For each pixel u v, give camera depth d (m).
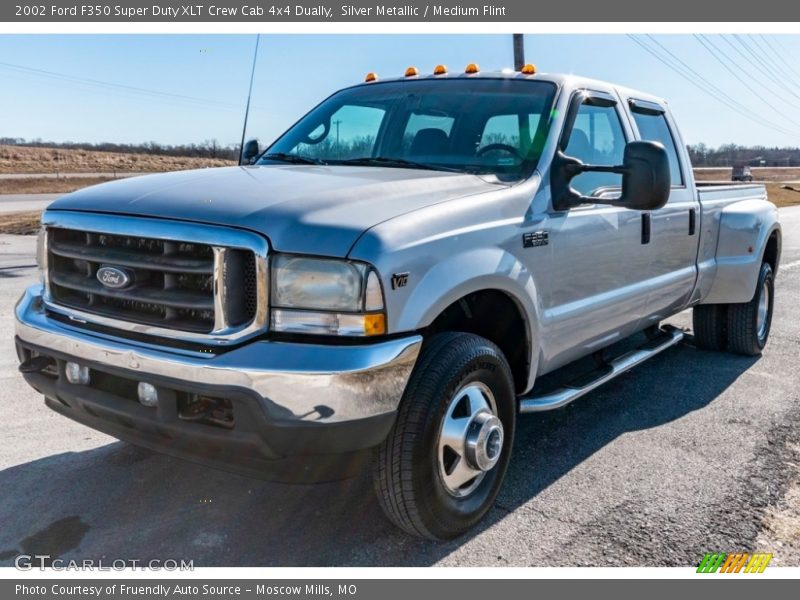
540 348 3.59
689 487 3.72
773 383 5.54
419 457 2.87
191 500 3.45
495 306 3.47
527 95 4.02
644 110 4.90
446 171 3.69
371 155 4.15
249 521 3.28
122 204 2.99
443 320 3.39
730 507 3.51
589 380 4.21
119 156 88.12
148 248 2.88
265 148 4.61
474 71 4.47
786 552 3.12
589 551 3.10
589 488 3.70
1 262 12.31
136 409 2.84
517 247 3.32
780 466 3.99
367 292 2.64
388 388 2.69
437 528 3.03
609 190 4.20
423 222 2.90
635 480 3.80
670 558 3.06
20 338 3.24
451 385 2.94
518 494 3.62
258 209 2.77
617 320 4.33
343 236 2.68
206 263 2.71
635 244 4.34
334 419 2.59
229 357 2.61
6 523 3.21
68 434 4.21
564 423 4.63
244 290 2.71
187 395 2.76
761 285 6.09
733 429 4.55
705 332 6.28
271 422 2.57
